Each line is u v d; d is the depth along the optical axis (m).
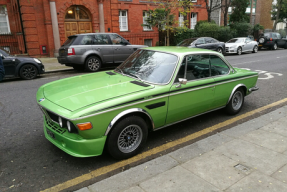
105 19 18.16
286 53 19.34
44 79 9.60
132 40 19.94
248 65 12.51
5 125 4.66
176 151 3.53
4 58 8.91
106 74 4.33
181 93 3.81
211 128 4.52
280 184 2.71
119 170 3.18
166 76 3.78
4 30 16.23
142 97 3.32
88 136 2.96
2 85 8.44
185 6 18.91
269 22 36.44
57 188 2.82
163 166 3.14
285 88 7.46
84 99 3.16
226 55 19.44
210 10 23.08
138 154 3.57
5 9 16.05
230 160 3.23
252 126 4.41
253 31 29.22
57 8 15.99
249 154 3.38
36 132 4.36
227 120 4.90
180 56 3.91
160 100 3.55
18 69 9.23
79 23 17.45
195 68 4.11
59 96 3.37
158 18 17.50
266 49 25.02
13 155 3.55
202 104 4.25
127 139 3.36
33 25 15.56
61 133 3.16
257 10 33.47
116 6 18.48
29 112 5.41
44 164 3.32
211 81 4.27
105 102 3.05
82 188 2.72
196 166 3.10
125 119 3.19
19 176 3.05
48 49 16.27
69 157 3.51
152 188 2.67
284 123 4.51
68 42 10.59
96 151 3.06
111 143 3.16
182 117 4.06
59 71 11.56
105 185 2.77
